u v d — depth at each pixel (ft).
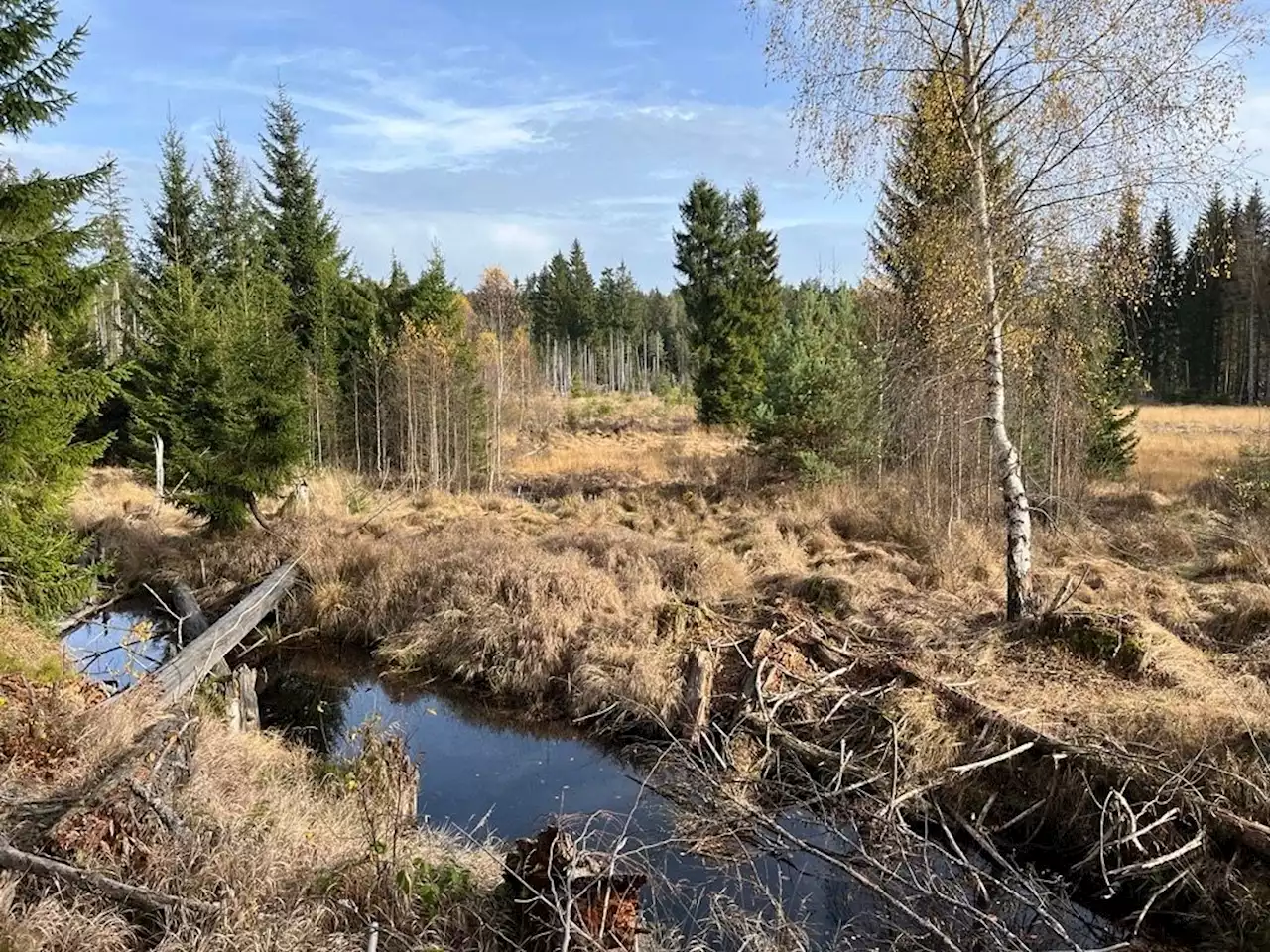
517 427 106.52
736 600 35.19
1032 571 35.81
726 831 21.56
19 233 25.79
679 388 173.06
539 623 33.71
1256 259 120.16
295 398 51.34
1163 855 18.25
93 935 12.00
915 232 32.12
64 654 25.73
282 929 13.01
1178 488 57.06
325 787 21.45
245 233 88.17
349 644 39.01
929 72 28.84
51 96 25.61
